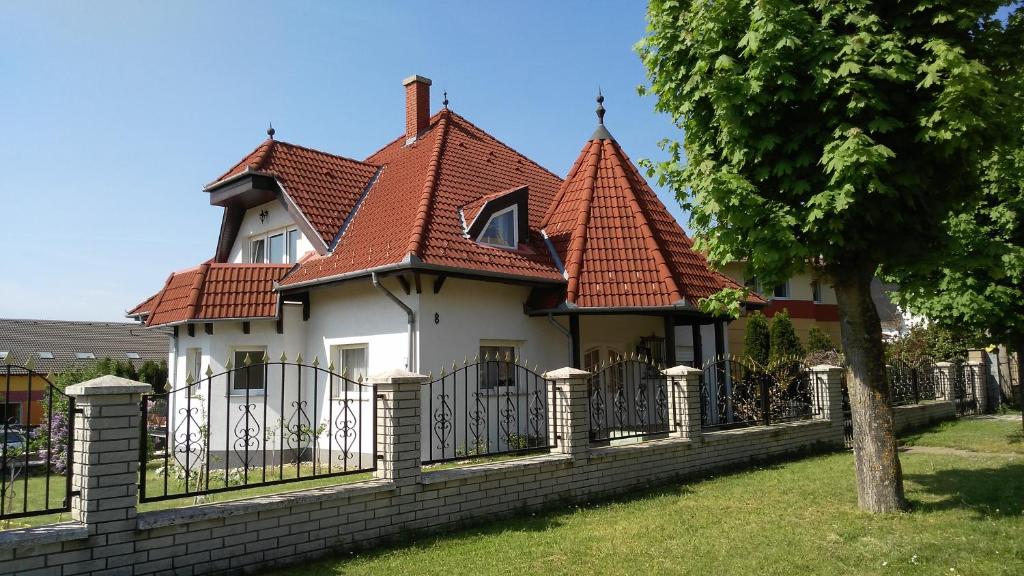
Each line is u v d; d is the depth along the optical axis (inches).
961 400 749.9
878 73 260.1
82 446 204.8
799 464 442.3
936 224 294.7
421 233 466.9
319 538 248.1
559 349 548.1
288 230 616.1
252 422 523.8
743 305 576.1
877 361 305.6
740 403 518.3
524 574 227.5
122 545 204.7
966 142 254.2
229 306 520.7
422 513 279.4
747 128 287.1
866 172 250.2
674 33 315.9
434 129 695.7
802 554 243.1
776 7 271.0
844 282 310.5
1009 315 452.8
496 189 614.9
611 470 358.0
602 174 602.2
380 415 285.4
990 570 219.6
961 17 272.2
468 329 490.6
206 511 220.4
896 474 301.0
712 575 224.1
